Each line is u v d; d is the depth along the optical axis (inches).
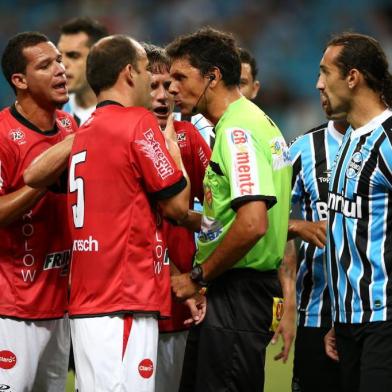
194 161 631.8
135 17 2389.3
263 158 526.9
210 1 2389.3
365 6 2359.7
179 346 654.5
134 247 522.6
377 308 544.4
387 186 544.1
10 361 602.5
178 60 556.1
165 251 544.4
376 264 546.6
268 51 2314.2
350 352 572.4
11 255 601.0
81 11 2412.6
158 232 538.9
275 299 558.3
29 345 608.4
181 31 2372.0
